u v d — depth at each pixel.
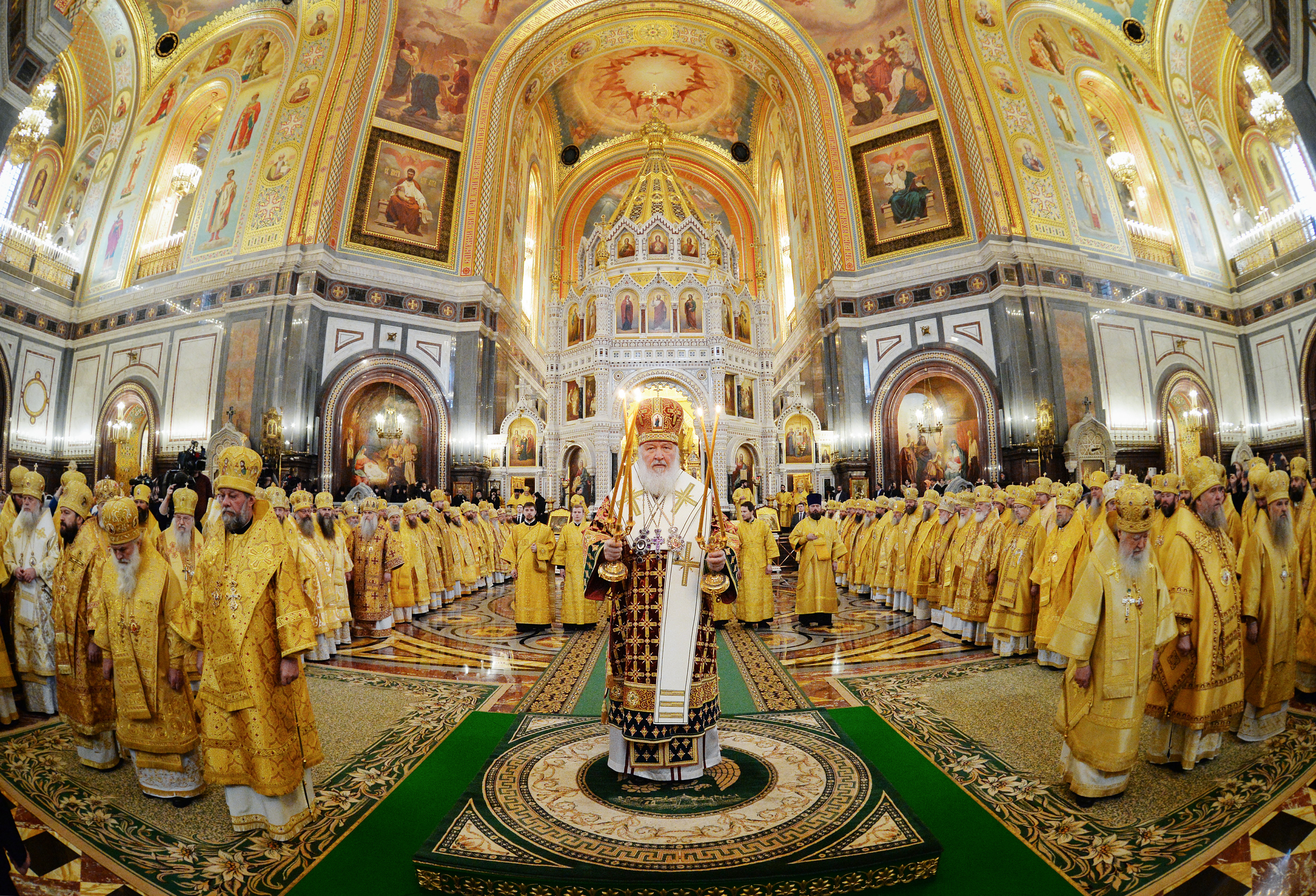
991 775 4.11
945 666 6.84
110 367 19.12
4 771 4.31
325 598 7.41
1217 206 21.23
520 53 21.75
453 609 11.07
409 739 4.86
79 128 20.31
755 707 5.56
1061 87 20.17
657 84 28.88
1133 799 3.74
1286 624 4.57
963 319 18.05
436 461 18.86
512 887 2.88
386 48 19.22
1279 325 19.53
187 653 3.95
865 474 18.70
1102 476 5.95
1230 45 20.17
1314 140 7.41
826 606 9.29
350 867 3.18
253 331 17.28
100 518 3.82
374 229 18.88
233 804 3.48
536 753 4.36
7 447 18.27
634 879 2.84
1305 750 4.37
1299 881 2.91
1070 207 18.58
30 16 7.14
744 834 3.22
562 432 28.14
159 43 21.02
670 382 27.28
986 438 17.44
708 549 3.73
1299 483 5.56
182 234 19.55
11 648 5.48
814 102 21.03
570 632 9.07
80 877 3.08
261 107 19.42
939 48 19.05
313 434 17.16
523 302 25.38
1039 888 2.93
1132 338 18.58
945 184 18.77
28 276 18.88
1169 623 3.72
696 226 29.58
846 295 19.47
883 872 2.95
